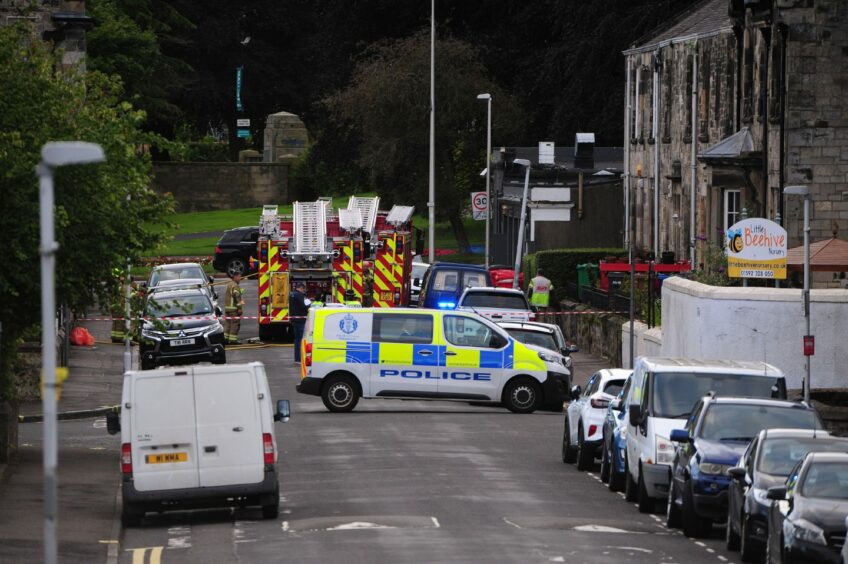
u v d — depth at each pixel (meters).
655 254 141.88
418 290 143.38
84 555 46.06
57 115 63.03
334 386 88.44
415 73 186.88
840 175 103.88
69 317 115.94
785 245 82.50
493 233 177.75
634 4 174.38
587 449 67.00
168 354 106.56
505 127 190.88
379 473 64.44
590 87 178.25
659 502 57.78
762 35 109.25
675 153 138.00
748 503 45.41
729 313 82.56
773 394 57.59
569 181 165.00
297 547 47.25
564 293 138.50
